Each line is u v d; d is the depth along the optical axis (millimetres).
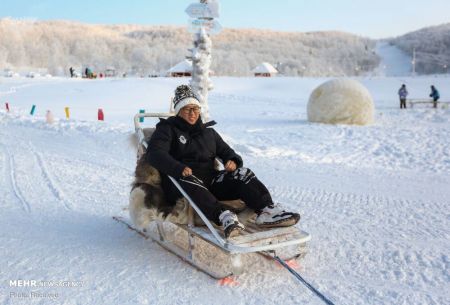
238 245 3393
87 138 11680
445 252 4352
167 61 122062
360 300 3369
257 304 3301
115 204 5977
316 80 50469
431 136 12852
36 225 5113
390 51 179750
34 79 52812
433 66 145750
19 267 3959
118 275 3793
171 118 4195
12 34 125438
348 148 11023
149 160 3977
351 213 5680
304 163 8992
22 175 7582
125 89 35219
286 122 17391
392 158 9898
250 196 3840
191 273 3828
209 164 4211
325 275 3824
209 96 32938
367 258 4199
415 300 3371
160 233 4430
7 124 14773
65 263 4047
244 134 13344
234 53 116438
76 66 124000
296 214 3709
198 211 3686
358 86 16797
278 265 3998
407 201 6258
